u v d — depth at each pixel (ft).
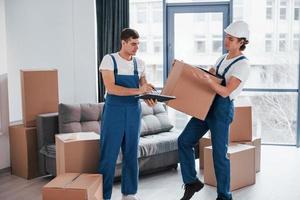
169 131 16.31
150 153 13.82
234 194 12.41
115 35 18.58
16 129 14.39
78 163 11.19
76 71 18.02
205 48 19.38
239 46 10.48
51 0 16.98
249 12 18.85
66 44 17.61
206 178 13.28
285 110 19.34
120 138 10.93
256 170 14.70
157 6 19.43
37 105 14.44
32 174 14.28
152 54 19.83
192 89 10.41
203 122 10.91
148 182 13.66
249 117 14.14
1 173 15.01
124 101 10.84
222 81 10.44
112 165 11.04
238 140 14.16
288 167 15.38
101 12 18.66
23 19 16.10
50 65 17.10
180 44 19.53
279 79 19.15
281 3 18.60
